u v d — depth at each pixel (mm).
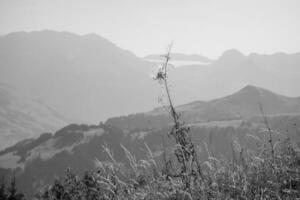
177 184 3189
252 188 3133
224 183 3170
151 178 3316
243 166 3318
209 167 3240
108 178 3316
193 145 3307
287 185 3133
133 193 3250
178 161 3283
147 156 3346
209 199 3020
